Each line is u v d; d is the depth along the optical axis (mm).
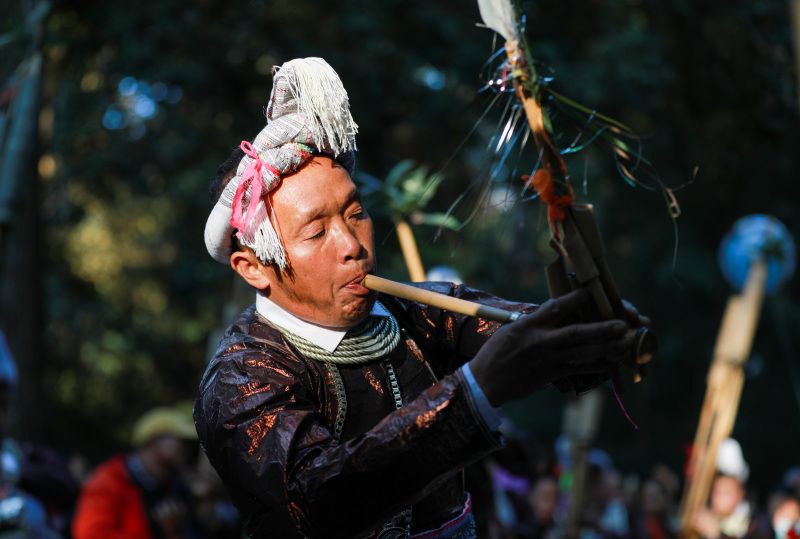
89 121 13195
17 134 6008
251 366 2342
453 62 11562
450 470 2064
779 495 8672
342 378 2443
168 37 11383
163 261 20969
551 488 8367
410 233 4051
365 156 12141
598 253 2029
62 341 21312
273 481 2148
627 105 11547
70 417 22312
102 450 22172
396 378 2514
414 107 12047
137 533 7348
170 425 7719
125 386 22766
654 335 1978
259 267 2449
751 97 10820
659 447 20719
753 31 10531
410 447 2043
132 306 21656
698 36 10859
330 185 2393
